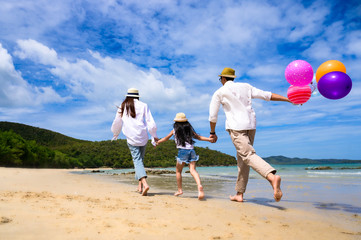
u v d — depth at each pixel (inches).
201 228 88.4
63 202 124.8
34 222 83.0
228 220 103.8
